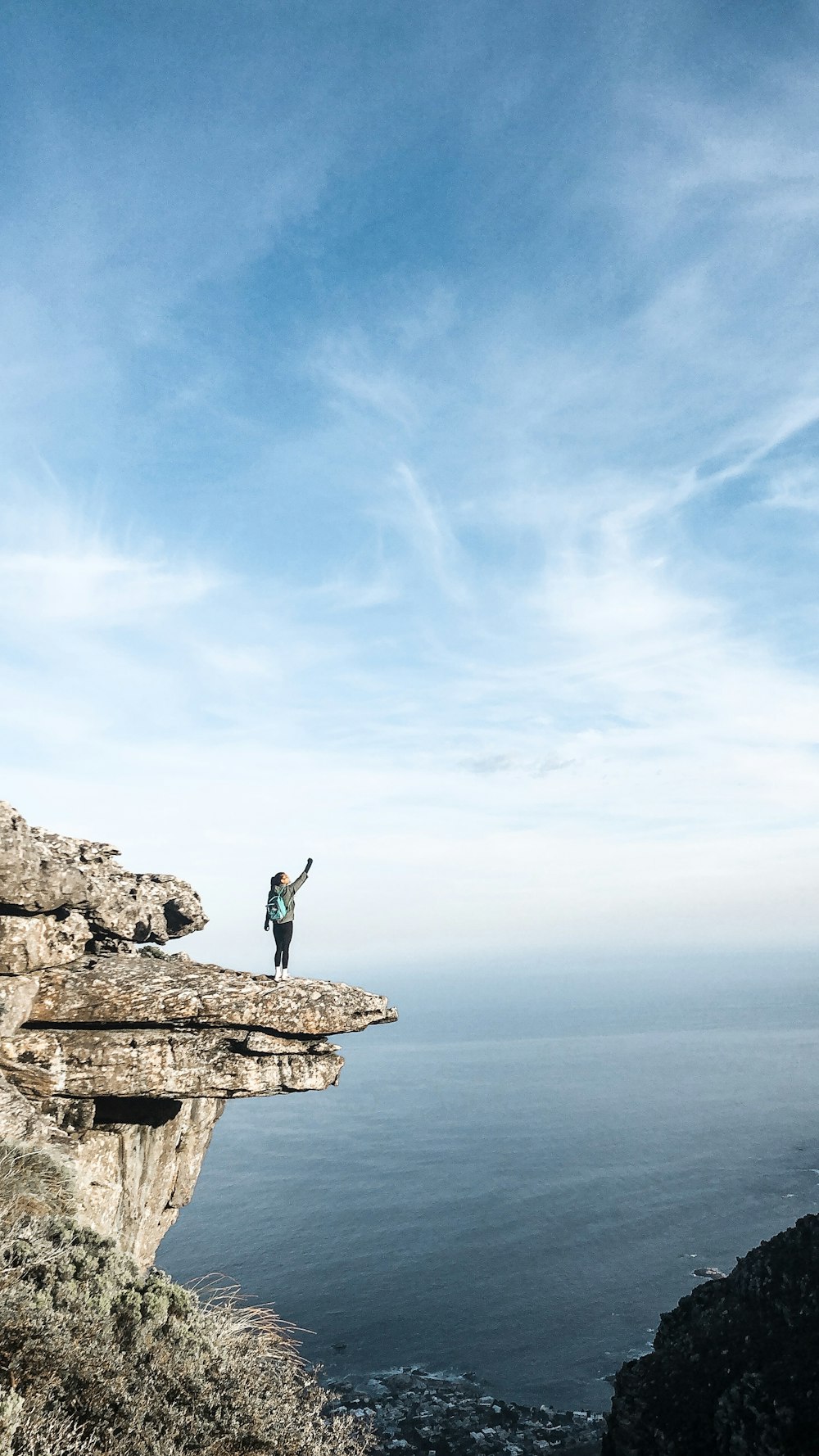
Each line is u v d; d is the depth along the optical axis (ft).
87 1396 23.41
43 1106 52.19
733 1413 37.60
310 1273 478.59
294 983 58.49
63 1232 32.40
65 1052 53.21
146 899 66.49
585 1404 299.99
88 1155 50.88
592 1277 462.19
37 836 65.51
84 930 59.16
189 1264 496.64
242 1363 30.86
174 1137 62.59
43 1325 24.30
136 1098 56.75
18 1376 22.49
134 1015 54.13
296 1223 576.20
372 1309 422.00
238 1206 620.90
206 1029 55.16
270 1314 37.70
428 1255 506.48
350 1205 621.72
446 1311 416.87
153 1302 30.09
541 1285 452.76
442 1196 647.15
